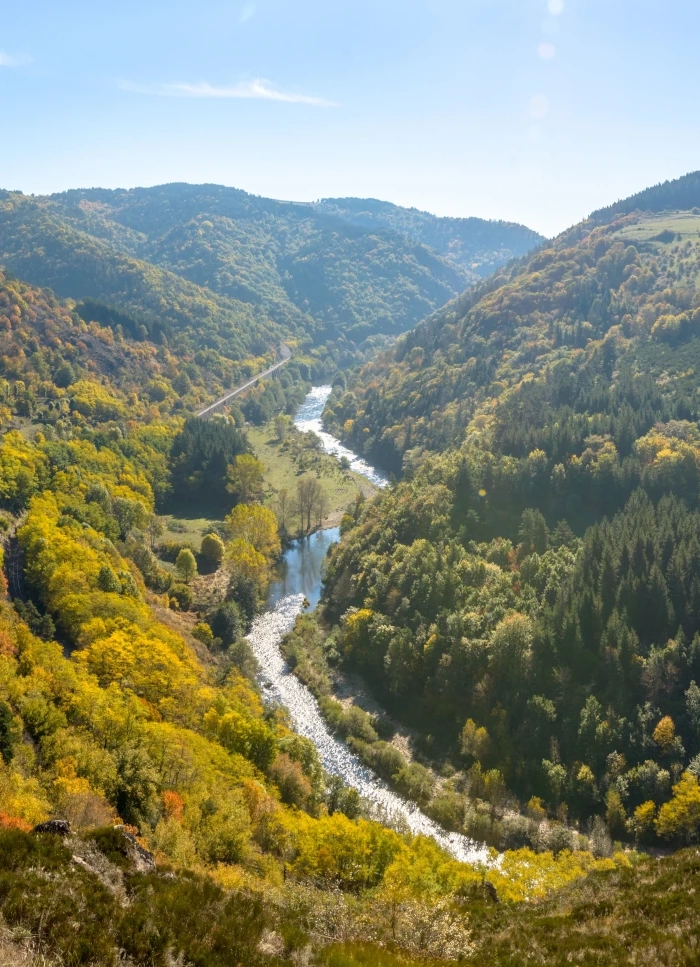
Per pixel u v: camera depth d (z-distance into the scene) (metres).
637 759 83.94
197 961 23.59
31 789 46.53
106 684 76.94
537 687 94.56
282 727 88.88
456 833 78.50
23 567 107.88
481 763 89.06
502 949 31.06
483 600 109.25
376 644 110.56
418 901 35.09
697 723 84.06
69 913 23.14
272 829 57.78
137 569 123.94
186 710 77.62
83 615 90.81
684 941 29.05
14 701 58.41
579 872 58.38
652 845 76.50
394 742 97.06
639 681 90.56
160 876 28.80
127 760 56.25
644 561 104.19
